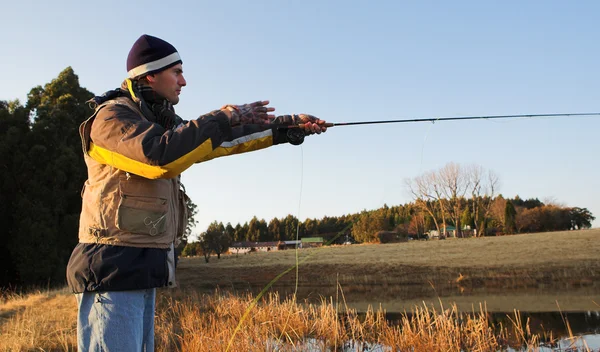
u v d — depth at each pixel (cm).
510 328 955
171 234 189
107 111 172
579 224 5278
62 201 2159
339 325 770
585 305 1323
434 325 803
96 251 171
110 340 169
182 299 1147
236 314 900
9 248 2098
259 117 192
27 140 2206
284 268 2759
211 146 171
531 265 2359
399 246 3052
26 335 627
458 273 2309
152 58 185
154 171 162
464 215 3681
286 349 624
